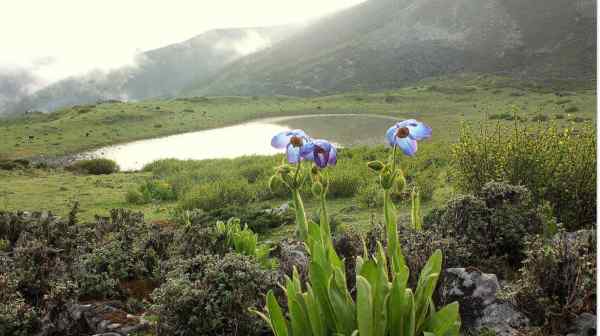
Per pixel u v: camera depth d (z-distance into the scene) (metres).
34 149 58.62
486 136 7.62
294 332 2.76
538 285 3.70
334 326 2.86
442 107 90.62
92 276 5.06
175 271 4.43
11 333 4.34
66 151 58.25
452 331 2.81
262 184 14.42
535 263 3.81
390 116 83.69
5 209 13.82
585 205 6.48
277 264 5.72
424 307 2.81
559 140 6.96
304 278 4.23
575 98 80.81
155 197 15.51
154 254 5.91
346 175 12.53
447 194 10.56
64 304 4.59
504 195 5.50
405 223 5.54
